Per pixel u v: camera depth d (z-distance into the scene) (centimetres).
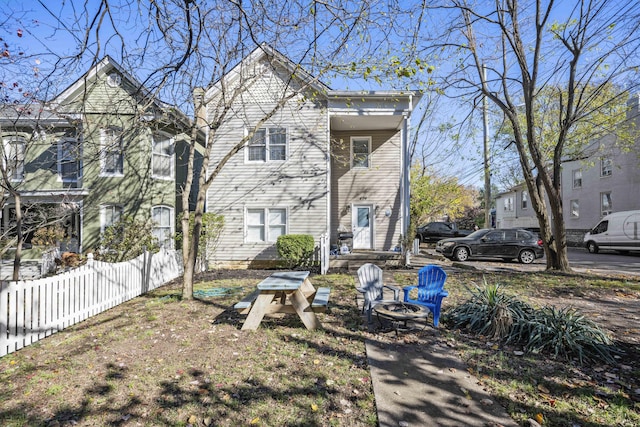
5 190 779
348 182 1534
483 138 1766
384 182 1525
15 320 490
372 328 553
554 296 757
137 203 1388
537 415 309
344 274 1113
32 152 1391
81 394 356
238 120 1370
